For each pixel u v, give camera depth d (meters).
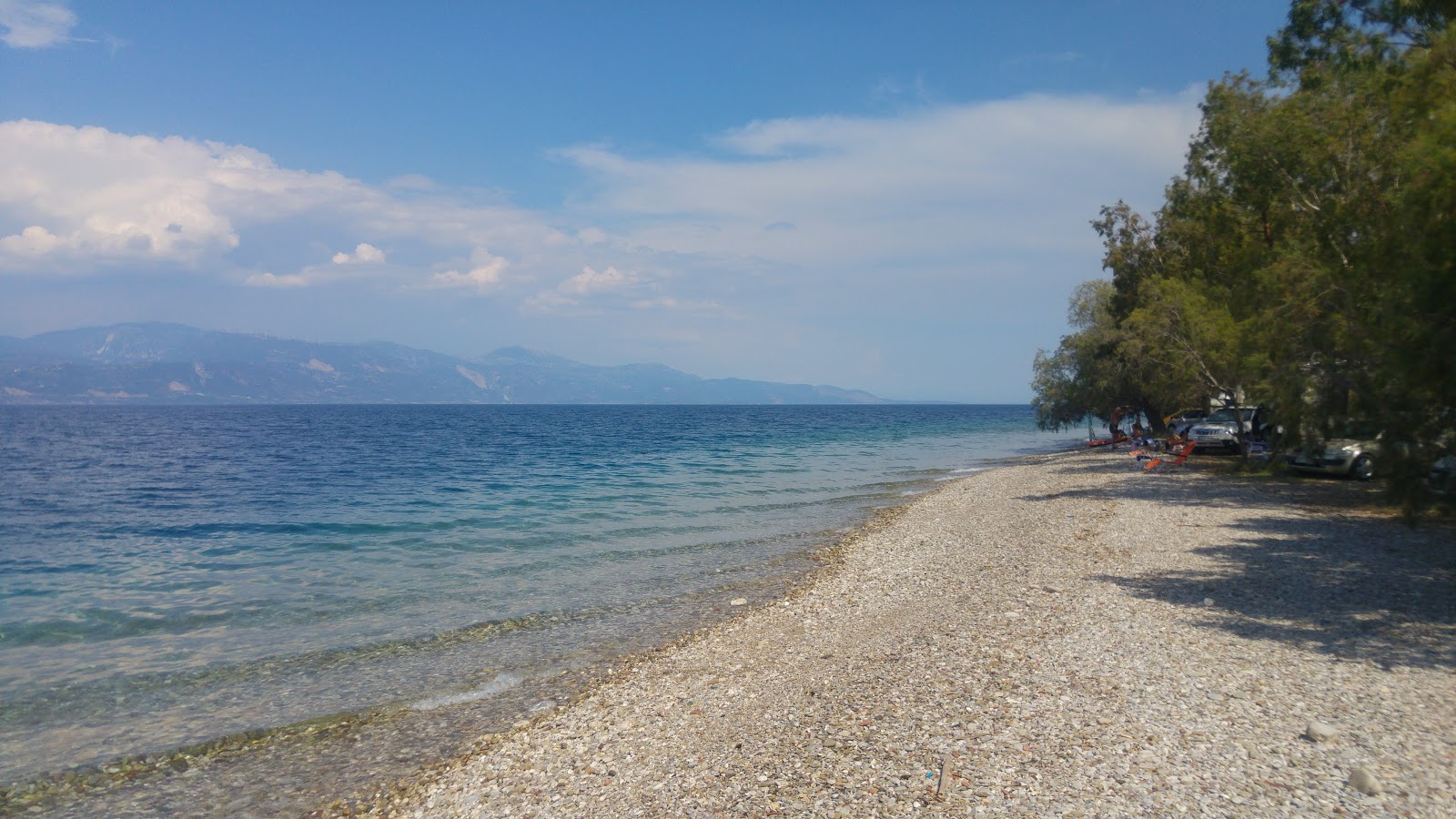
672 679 10.32
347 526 24.69
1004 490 29.92
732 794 6.69
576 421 143.75
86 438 84.06
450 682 10.63
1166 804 5.82
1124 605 11.84
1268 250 26.84
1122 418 52.06
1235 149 25.53
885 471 42.38
